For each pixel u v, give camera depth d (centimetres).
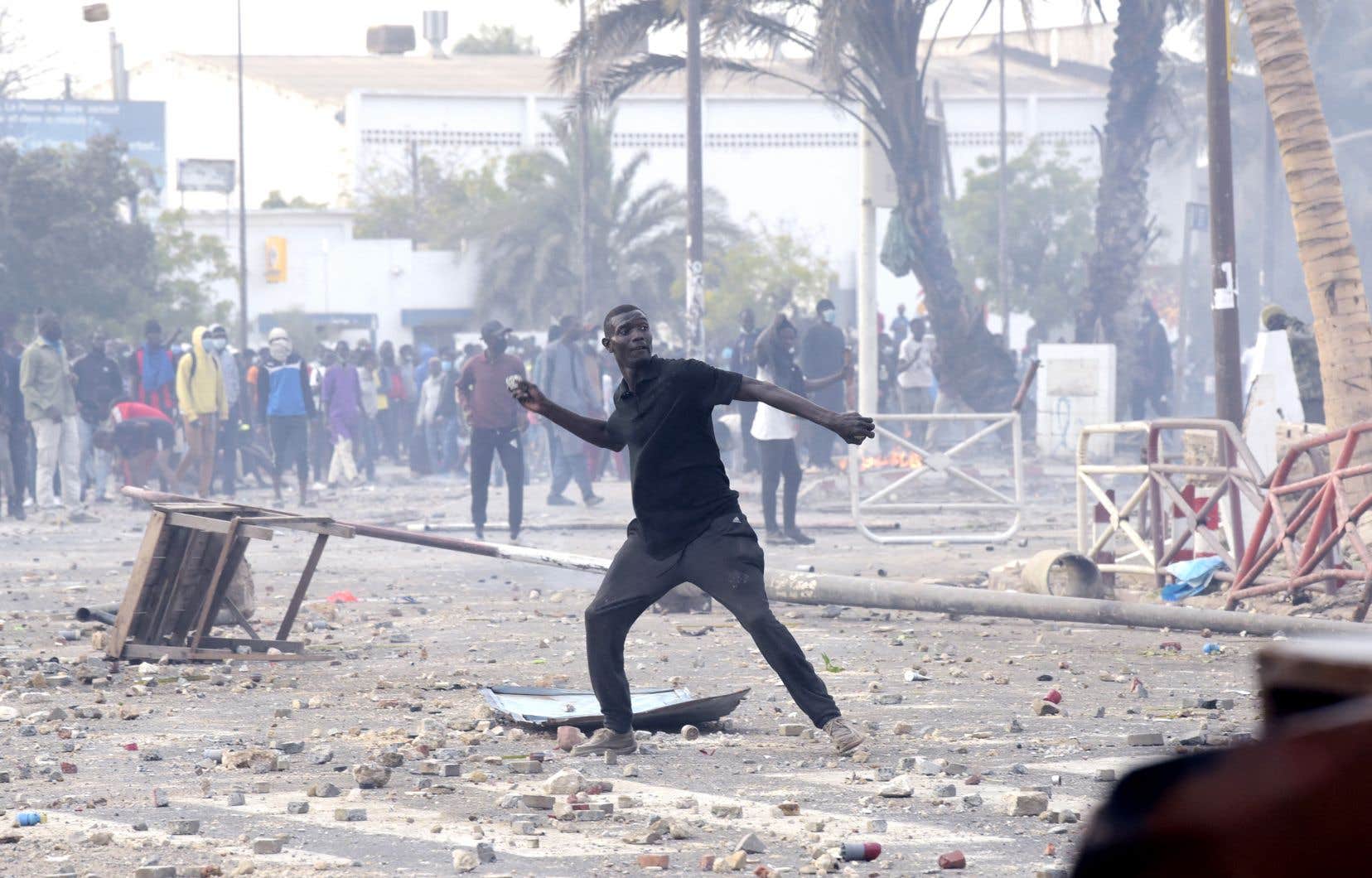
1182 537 2205
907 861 855
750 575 1173
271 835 927
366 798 1039
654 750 1214
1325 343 2431
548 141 13775
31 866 850
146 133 13338
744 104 13712
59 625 2016
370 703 1445
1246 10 2531
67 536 3447
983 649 1803
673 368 1171
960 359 5228
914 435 5653
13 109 13038
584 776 1103
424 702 1443
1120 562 2389
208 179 12188
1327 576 1923
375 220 13300
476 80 14675
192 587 1748
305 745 1224
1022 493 3050
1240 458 2117
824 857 838
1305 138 2461
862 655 1750
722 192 13725
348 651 1786
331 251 11800
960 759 1155
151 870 816
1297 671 93
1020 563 2305
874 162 4550
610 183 11381
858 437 1118
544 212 11294
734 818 973
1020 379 7312
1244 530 2250
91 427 4369
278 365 4328
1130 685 1507
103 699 1458
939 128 5188
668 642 1883
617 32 5169
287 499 4481
